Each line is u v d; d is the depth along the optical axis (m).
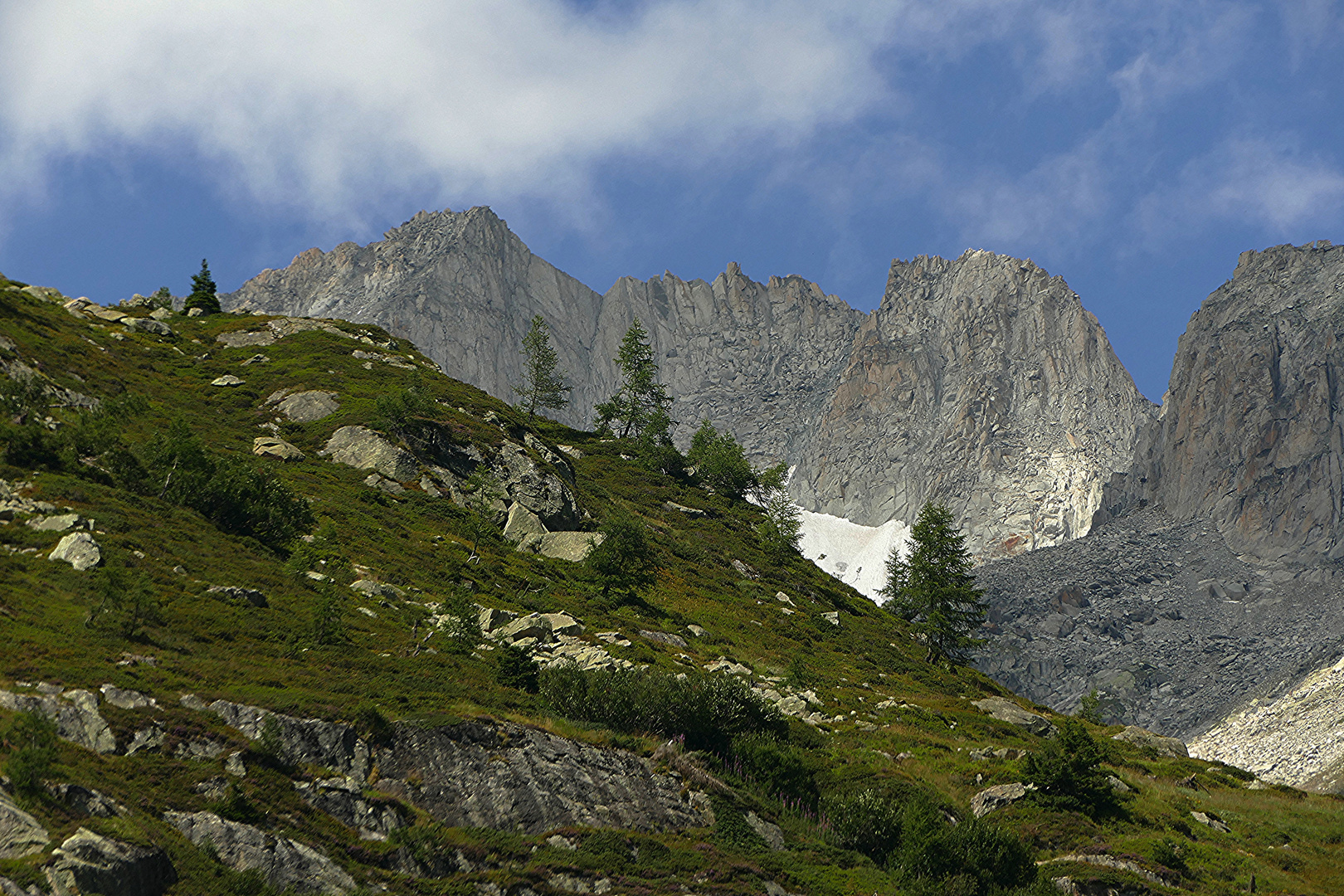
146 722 36.50
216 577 60.03
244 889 30.83
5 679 36.12
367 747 41.22
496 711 49.59
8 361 90.19
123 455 73.94
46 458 69.31
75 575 51.72
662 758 50.44
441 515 101.81
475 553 92.56
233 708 39.69
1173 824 62.41
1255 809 71.88
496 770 43.69
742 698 61.66
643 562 110.62
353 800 37.72
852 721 77.38
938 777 65.38
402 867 36.12
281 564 68.19
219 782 35.16
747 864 43.41
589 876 38.97
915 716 82.50
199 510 72.62
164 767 34.66
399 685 49.94
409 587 76.19
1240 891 54.25
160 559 59.34
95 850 28.03
